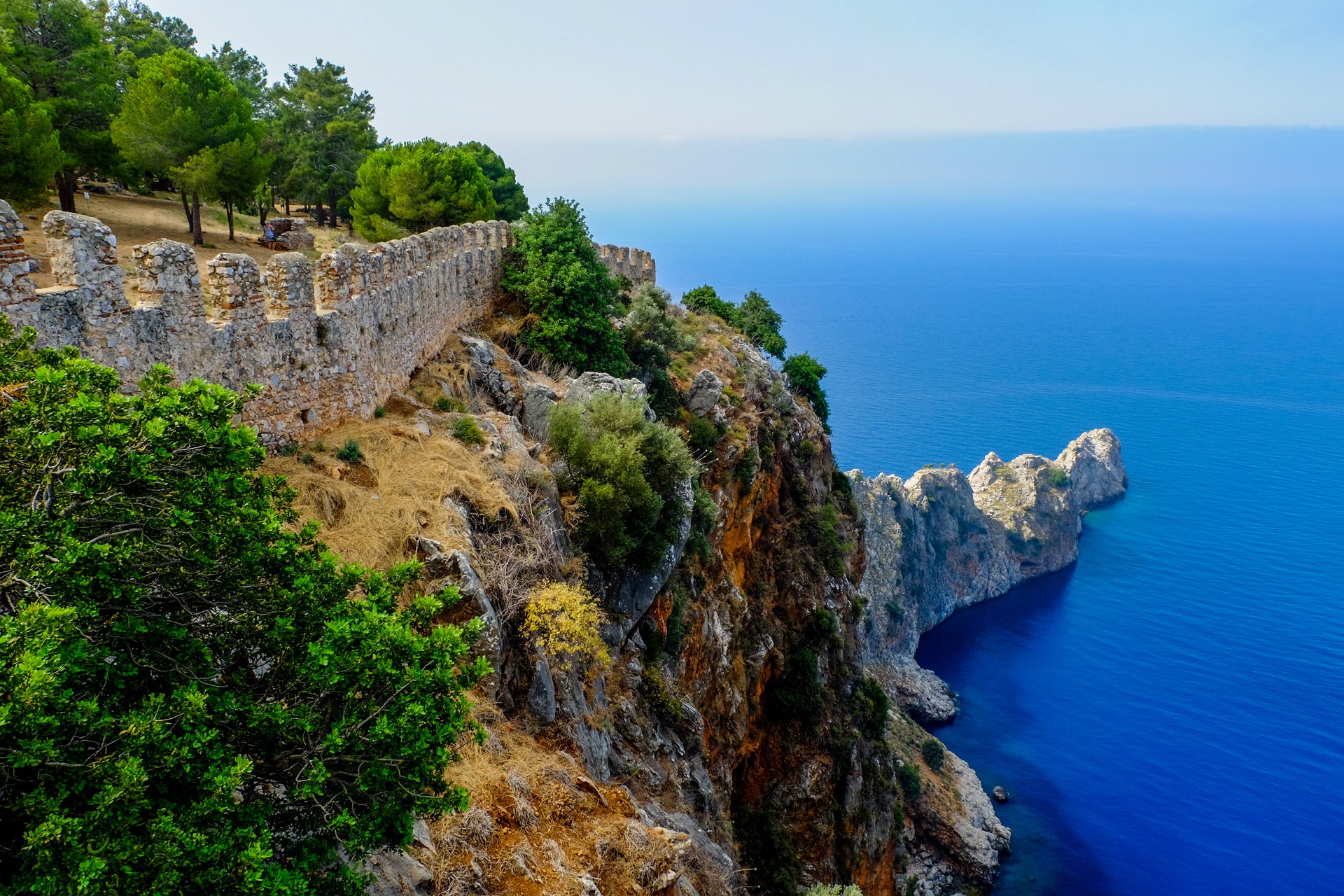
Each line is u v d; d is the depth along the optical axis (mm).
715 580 42688
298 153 66625
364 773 10734
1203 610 183375
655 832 18656
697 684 37844
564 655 22344
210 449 10742
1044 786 121312
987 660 156625
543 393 34969
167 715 9469
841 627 61375
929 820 93875
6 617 8438
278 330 21656
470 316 38969
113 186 56906
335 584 12094
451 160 51094
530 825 16656
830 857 51750
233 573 11133
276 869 9492
